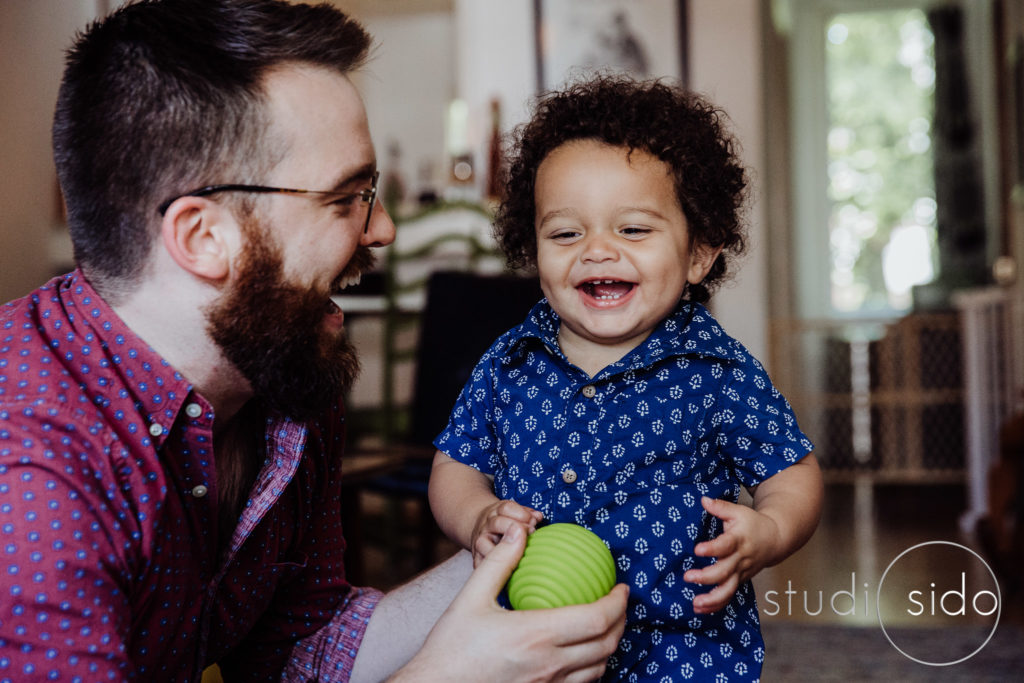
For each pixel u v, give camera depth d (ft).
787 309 18.99
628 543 3.59
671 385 3.76
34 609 2.64
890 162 20.72
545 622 3.07
